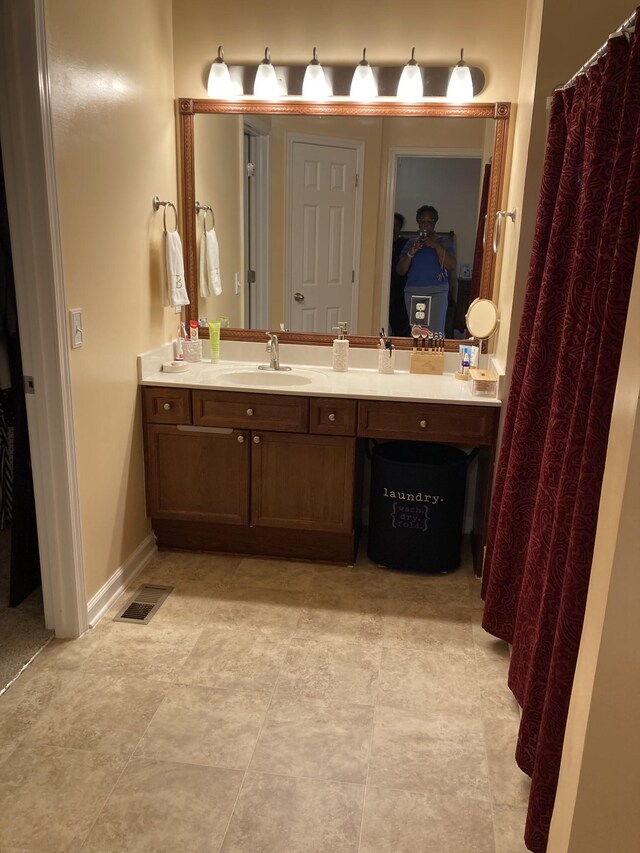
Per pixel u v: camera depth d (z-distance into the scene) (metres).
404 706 2.18
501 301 3.06
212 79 3.02
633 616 1.11
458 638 2.56
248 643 2.49
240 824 1.73
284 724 2.08
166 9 3.00
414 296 3.24
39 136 2.05
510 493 2.21
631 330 1.14
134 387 2.87
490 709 2.18
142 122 2.81
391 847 1.68
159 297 3.09
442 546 3.00
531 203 2.56
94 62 2.37
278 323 3.34
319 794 1.83
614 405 1.21
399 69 3.01
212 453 2.99
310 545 3.11
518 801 1.83
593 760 1.21
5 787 1.83
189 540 3.18
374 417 2.85
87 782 1.85
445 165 3.08
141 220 2.85
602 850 1.20
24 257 2.15
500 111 2.97
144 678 2.28
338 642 2.51
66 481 2.33
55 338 2.21
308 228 3.23
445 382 3.08
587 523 1.40
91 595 2.57
